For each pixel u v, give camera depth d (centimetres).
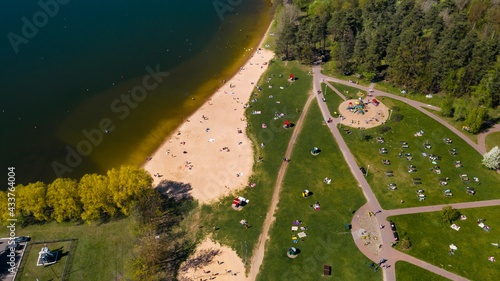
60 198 12369
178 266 11688
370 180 14288
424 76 17988
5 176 15088
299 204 13512
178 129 17612
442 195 13525
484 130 16088
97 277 11306
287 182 14462
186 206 13688
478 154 15025
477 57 16562
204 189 14388
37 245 12206
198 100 19438
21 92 19425
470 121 15688
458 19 19662
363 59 19738
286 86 19988
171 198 14038
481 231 12231
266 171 15012
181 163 15662
